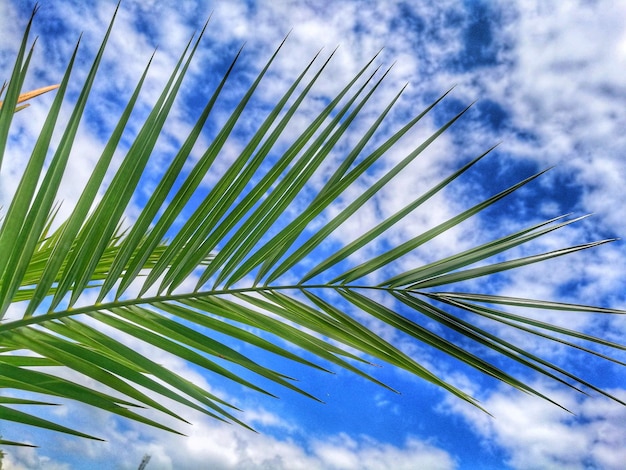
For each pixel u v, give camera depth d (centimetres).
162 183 75
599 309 72
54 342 61
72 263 70
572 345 70
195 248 79
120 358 68
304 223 84
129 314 72
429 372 73
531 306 76
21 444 53
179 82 73
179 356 66
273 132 79
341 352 73
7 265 65
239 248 82
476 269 81
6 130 66
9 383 54
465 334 77
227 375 65
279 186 81
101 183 71
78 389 56
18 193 66
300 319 80
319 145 80
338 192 83
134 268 76
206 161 77
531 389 68
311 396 64
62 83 66
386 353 76
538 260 77
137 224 75
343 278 86
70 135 67
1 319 65
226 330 72
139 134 71
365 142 85
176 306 75
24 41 65
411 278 83
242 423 59
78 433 53
